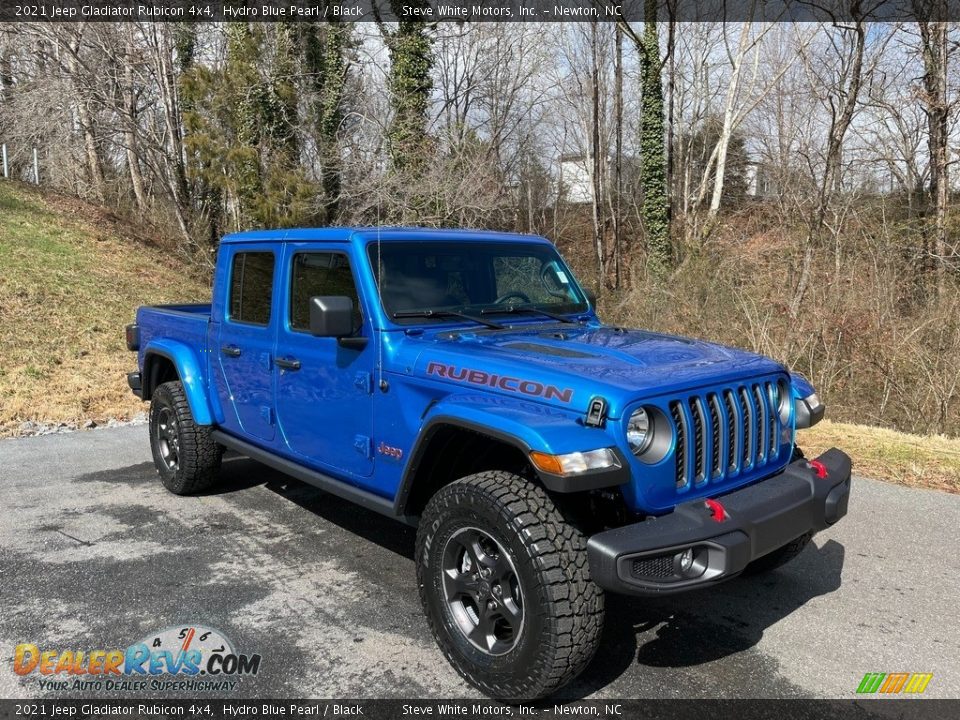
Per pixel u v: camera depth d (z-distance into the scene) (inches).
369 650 130.6
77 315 517.3
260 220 698.8
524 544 105.5
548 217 1138.0
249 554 172.2
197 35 773.3
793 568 166.9
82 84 744.3
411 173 695.1
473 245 161.3
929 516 199.0
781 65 792.9
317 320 131.8
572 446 104.0
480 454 132.9
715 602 150.3
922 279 490.9
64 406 337.7
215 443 203.9
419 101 733.9
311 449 160.6
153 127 797.9
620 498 116.4
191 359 201.6
